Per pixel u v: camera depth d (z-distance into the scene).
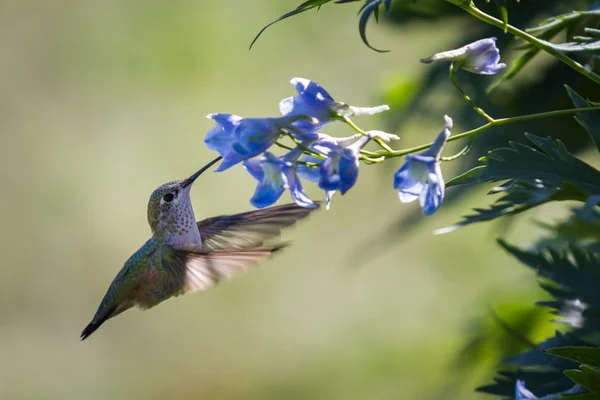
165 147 16.11
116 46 16.20
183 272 6.77
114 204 16.64
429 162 3.88
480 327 6.72
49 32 16.70
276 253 6.20
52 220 16.78
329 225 13.90
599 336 4.73
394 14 5.96
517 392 4.58
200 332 15.40
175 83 15.66
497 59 4.29
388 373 12.62
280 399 14.15
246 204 15.67
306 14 12.47
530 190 4.03
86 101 16.55
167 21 15.65
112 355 15.90
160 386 15.41
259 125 4.13
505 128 5.41
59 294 16.62
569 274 4.88
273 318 14.74
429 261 11.63
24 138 16.75
